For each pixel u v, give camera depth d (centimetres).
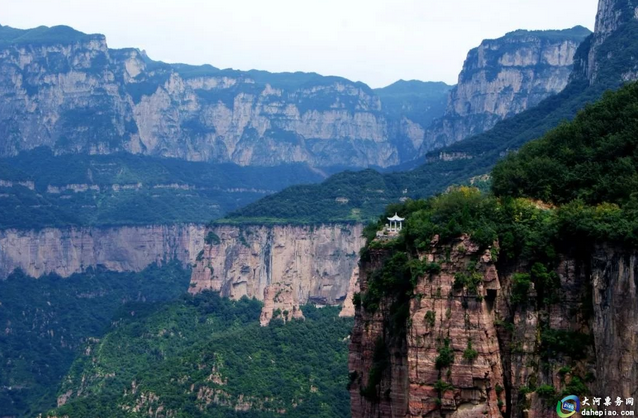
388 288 12706
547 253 11512
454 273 11562
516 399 11294
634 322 10556
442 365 11375
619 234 10812
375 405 12600
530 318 11412
